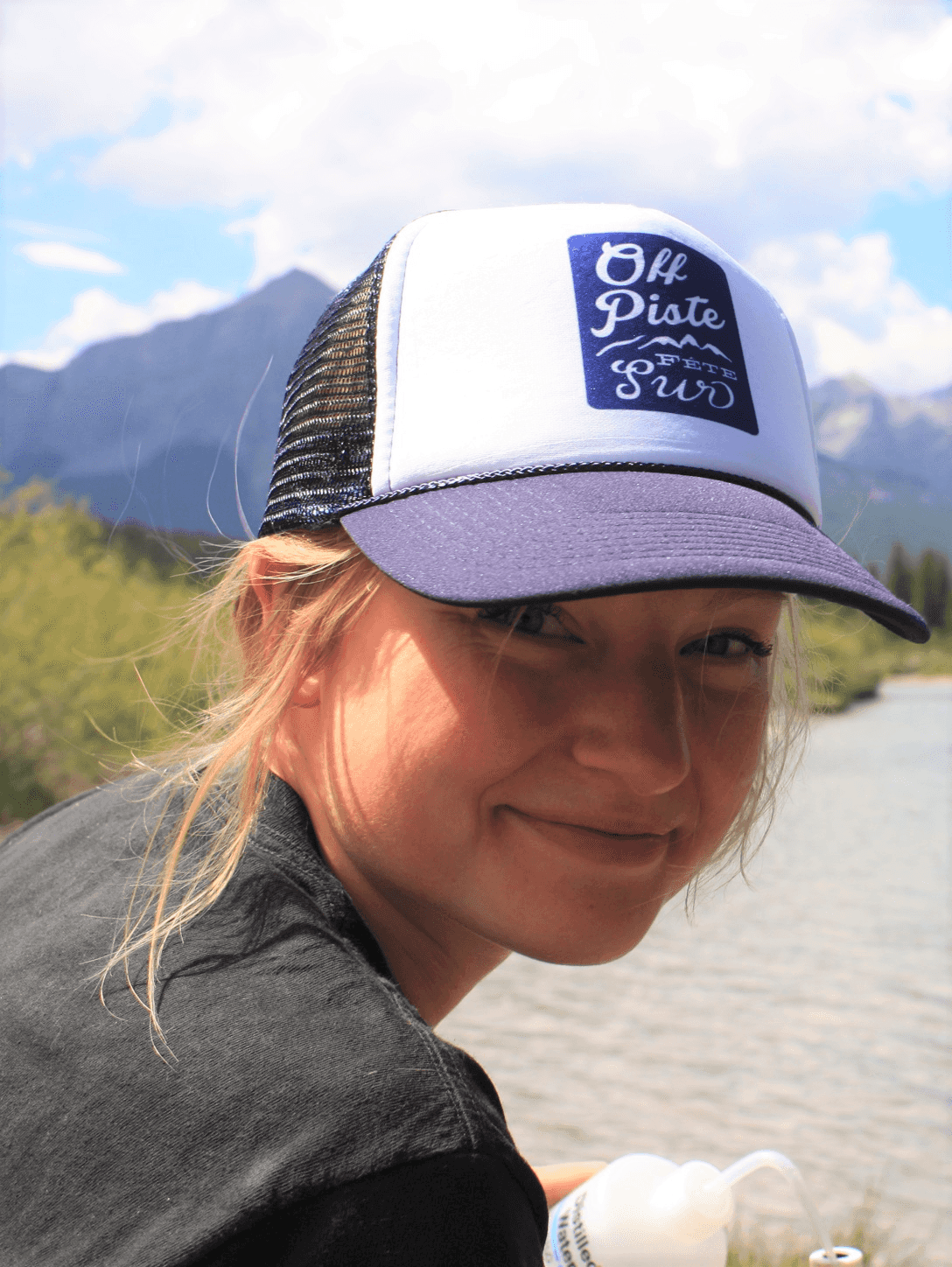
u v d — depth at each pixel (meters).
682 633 0.86
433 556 0.80
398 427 0.88
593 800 0.81
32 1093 0.74
